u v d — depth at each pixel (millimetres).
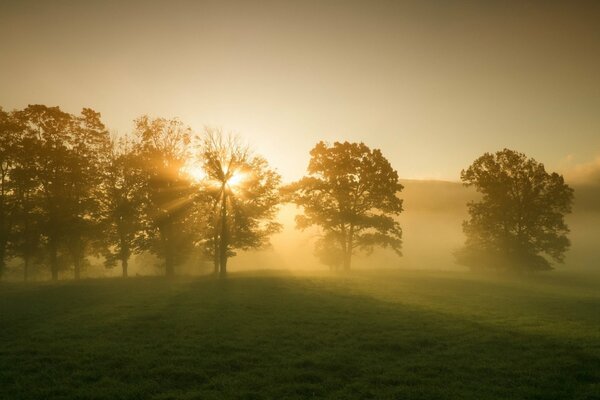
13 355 14445
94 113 43219
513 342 17250
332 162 53938
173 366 13406
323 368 13648
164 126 43781
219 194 41688
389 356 15039
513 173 57125
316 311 23219
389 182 53406
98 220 44000
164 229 42625
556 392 11672
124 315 21312
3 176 40625
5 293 29625
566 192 54844
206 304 24891
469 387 12148
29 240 41719
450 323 20766
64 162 40875
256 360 14391
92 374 12672
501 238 56906
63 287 32969
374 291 32562
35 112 40344
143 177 43312
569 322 21766
